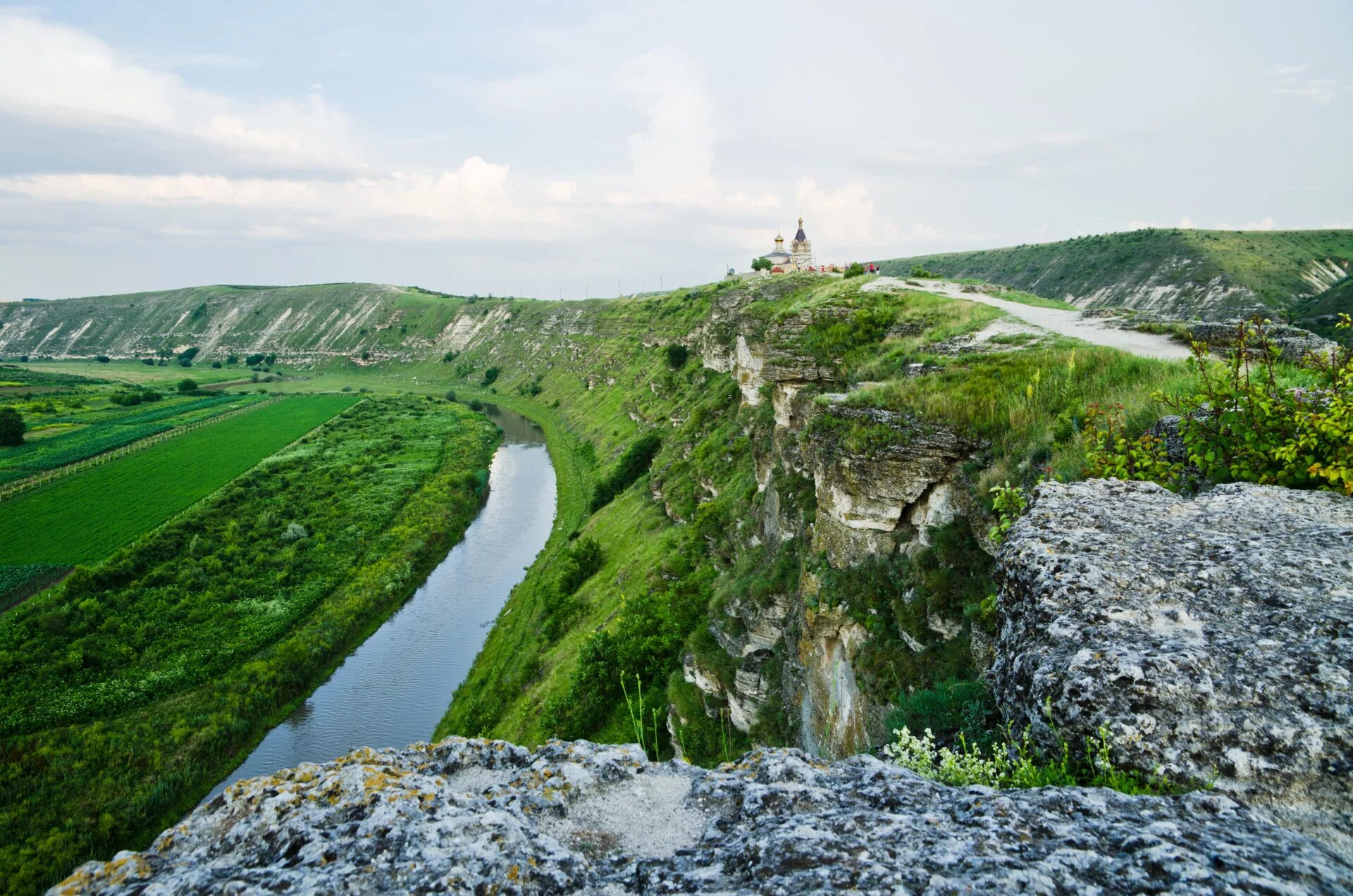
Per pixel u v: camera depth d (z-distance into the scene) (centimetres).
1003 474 1352
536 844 466
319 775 540
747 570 2934
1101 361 1633
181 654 4628
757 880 404
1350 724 457
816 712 1877
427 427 12306
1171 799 431
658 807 550
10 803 3409
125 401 15512
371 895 397
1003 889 354
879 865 390
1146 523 714
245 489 8206
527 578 5719
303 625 5122
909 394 1697
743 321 5116
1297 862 358
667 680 3117
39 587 5725
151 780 3612
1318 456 794
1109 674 519
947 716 959
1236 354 1001
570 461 9512
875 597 1597
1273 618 543
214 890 389
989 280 17675
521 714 3553
